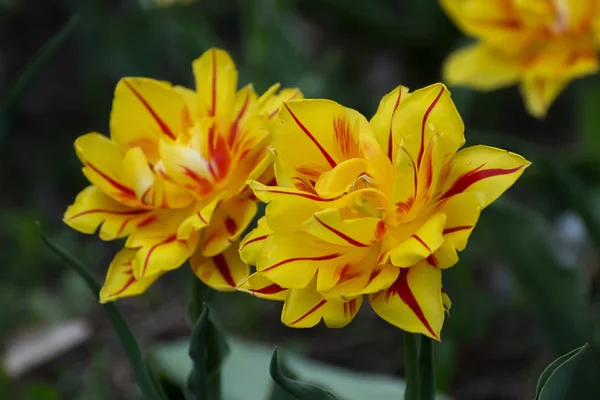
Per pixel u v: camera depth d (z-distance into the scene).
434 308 0.93
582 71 1.24
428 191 0.94
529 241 1.18
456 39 1.94
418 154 0.95
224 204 0.99
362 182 0.96
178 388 1.19
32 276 1.64
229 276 0.99
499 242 1.20
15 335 1.49
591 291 1.50
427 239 0.93
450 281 1.52
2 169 1.94
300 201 0.95
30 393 1.22
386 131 0.96
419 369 0.98
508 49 1.27
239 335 1.54
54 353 1.38
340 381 1.19
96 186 1.01
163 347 1.21
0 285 1.61
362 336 1.58
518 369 1.46
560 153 1.52
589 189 1.49
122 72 1.95
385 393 1.17
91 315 1.59
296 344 1.53
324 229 0.94
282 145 0.96
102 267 1.70
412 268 0.94
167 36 1.83
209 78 1.01
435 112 0.95
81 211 1.00
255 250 0.95
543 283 1.19
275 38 1.72
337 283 0.95
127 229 1.00
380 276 0.94
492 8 1.27
